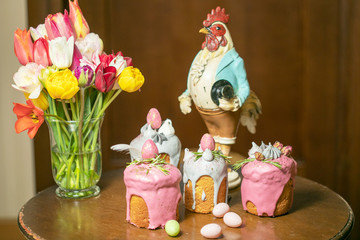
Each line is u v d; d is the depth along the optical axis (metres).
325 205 1.29
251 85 2.12
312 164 2.17
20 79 1.24
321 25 2.08
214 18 1.36
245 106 1.44
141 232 1.15
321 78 2.11
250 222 1.19
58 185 1.37
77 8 1.32
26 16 2.01
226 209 1.20
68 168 1.32
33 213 1.26
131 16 2.06
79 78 1.22
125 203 1.31
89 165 1.34
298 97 2.14
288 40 2.10
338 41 2.09
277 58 2.11
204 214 1.23
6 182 2.24
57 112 1.32
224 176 1.23
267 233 1.13
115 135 2.12
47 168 2.05
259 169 1.18
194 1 2.07
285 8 2.08
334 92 2.12
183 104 1.43
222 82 1.33
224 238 1.11
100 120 1.34
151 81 2.10
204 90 1.35
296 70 2.12
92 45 1.31
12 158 2.23
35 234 1.15
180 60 2.10
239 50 2.10
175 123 2.13
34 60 1.25
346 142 2.14
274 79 2.12
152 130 1.30
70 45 1.22
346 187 2.18
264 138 2.16
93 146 1.34
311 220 1.20
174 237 1.12
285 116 2.15
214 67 1.34
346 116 2.13
